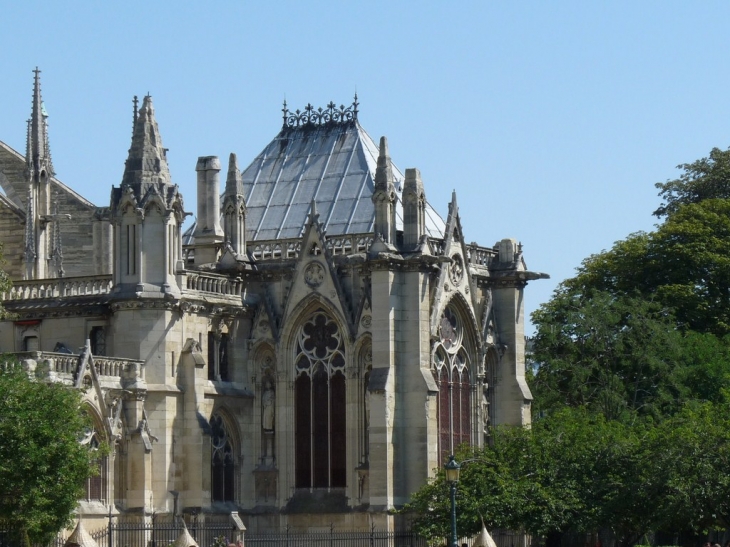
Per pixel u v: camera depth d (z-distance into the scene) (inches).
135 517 4217.5
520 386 4904.0
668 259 5433.1
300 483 4643.2
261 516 4650.6
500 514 4158.5
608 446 4234.7
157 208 4394.7
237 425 4643.2
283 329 4667.8
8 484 3644.2
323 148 4985.2
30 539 3747.5
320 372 4643.2
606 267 5565.9
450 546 3740.2
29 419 3686.0
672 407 5059.1
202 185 4793.3
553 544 4392.2
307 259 4655.5
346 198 4825.3
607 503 4151.1
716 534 5295.3
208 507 4394.7
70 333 4478.3
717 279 5433.1
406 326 4539.9
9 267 5354.3
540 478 4224.9
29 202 5255.9
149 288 4370.1
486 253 4943.4
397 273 4542.3
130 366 4284.0
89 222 5674.2
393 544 4419.3
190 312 4475.9
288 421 4665.4
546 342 5334.6
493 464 4281.5
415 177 4586.6
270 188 4958.2
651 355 5128.0
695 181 5940.0
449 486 4052.7
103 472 4178.2
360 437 4576.8
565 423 4397.1
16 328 4534.9
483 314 4877.0
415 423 4512.8
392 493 4478.3
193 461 4389.8
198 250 4773.6
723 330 5374.0
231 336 4667.8
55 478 3698.3
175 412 4389.8
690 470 4087.1
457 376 4761.3
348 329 4589.1
